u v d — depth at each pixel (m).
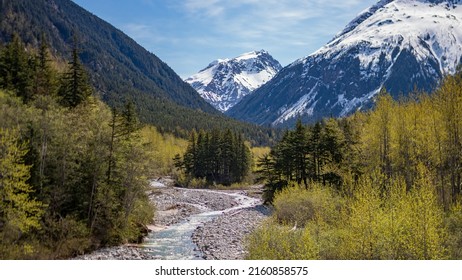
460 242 20.44
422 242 17.66
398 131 38.94
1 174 24.81
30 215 27.66
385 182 28.17
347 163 48.28
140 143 35.88
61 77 53.25
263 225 27.55
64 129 32.31
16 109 33.47
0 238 24.64
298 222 32.16
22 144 27.05
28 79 51.94
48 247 27.11
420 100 39.78
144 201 40.25
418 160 36.91
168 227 41.22
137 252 29.55
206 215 50.38
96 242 30.48
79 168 31.52
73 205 31.14
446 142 34.28
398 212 18.98
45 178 29.83
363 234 18.58
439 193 34.78
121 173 33.81
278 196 39.00
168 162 127.56
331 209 26.41
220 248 29.94
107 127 33.78
